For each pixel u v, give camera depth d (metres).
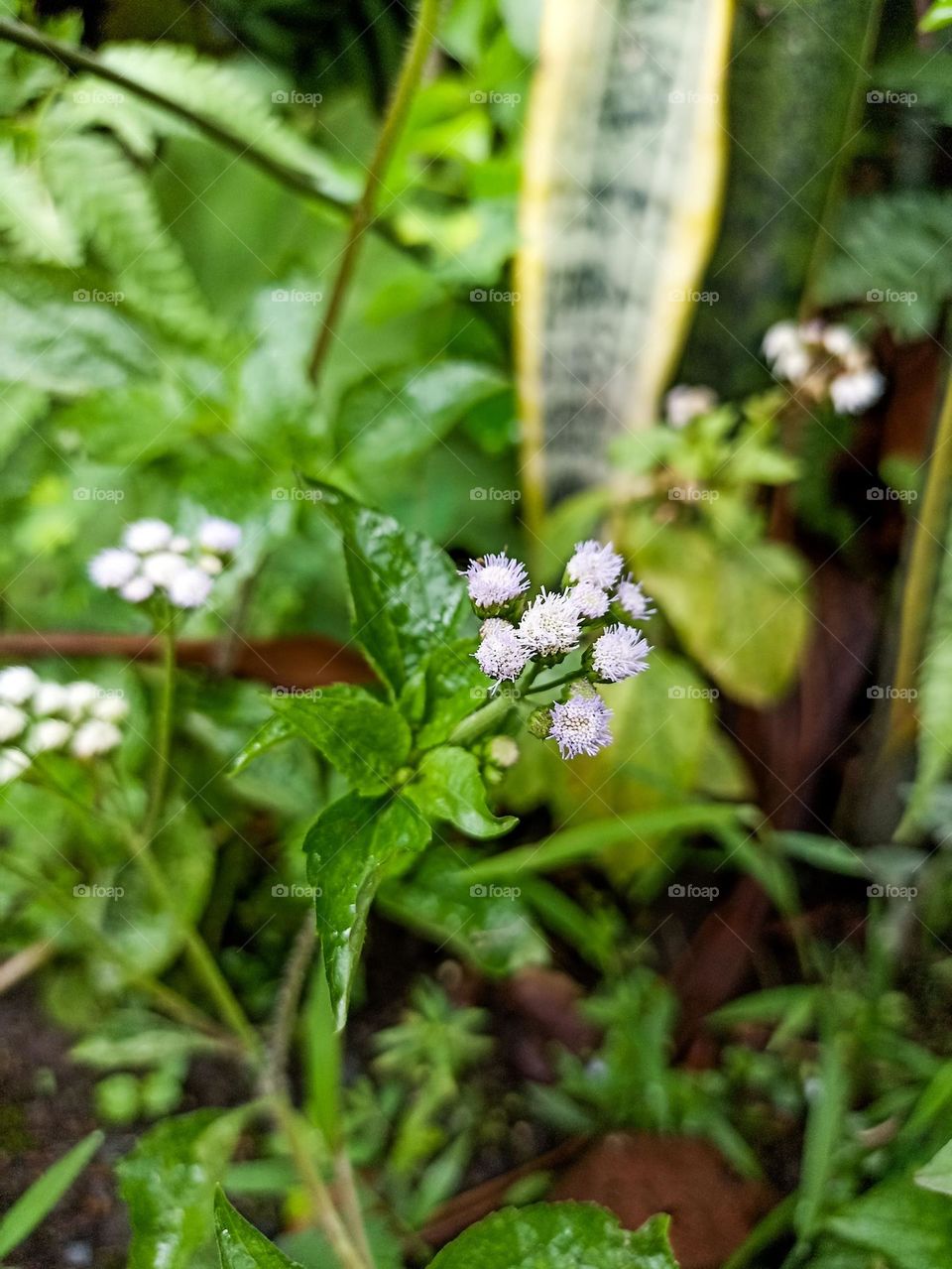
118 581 0.16
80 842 0.19
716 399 0.21
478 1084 0.19
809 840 0.19
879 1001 0.19
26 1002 0.19
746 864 0.19
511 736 0.14
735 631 0.20
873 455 0.21
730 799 0.21
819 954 0.20
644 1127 0.17
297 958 0.17
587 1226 0.13
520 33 0.22
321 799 0.19
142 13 0.22
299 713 0.13
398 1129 0.18
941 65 0.20
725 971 0.20
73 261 0.19
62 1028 0.19
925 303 0.21
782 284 0.20
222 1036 0.18
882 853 0.20
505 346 0.24
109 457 0.18
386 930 0.21
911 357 0.21
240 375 0.18
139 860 0.19
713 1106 0.18
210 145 0.23
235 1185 0.16
